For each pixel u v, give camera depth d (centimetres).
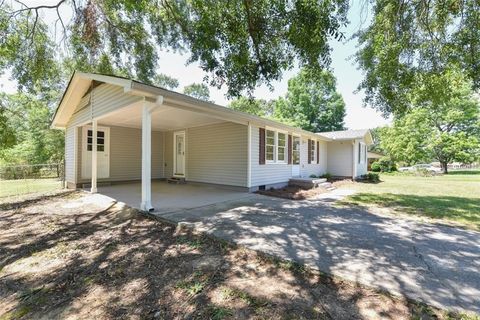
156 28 898
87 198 728
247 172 866
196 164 1057
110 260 313
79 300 229
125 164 1095
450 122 2122
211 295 231
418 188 1038
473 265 291
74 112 960
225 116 757
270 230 422
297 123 2900
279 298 225
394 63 593
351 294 230
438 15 520
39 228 453
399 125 2328
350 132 1583
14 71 827
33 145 1755
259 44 547
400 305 213
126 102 605
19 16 754
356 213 558
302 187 1025
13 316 209
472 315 198
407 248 345
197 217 500
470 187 1069
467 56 543
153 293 237
